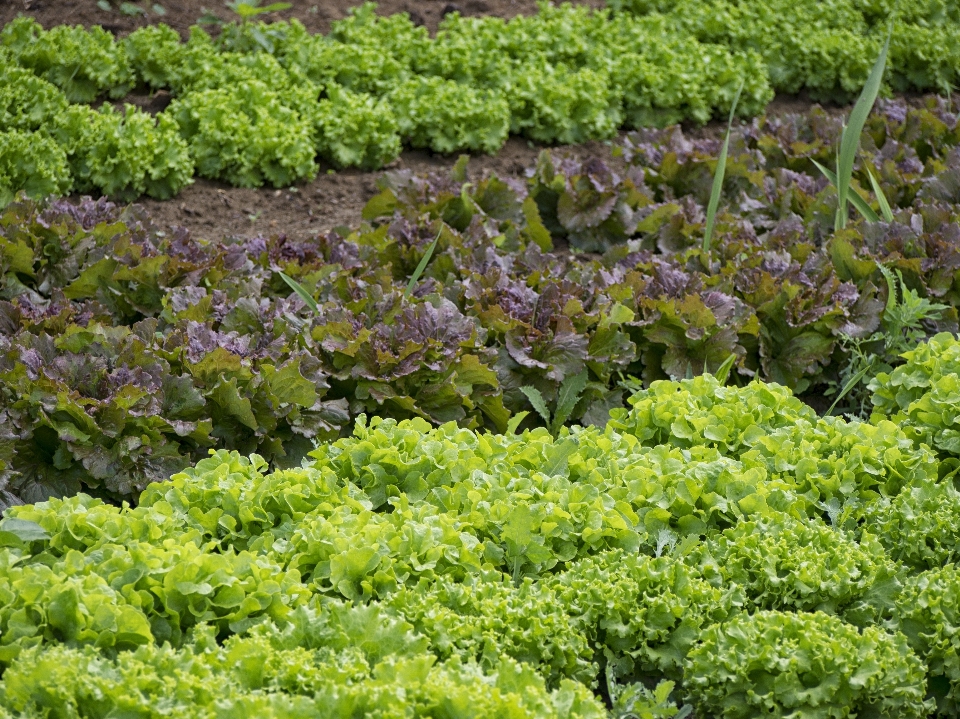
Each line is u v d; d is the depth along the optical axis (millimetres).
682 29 8664
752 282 7531
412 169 8148
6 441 7059
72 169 7891
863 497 6973
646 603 6750
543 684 5805
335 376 7250
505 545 6855
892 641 6430
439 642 6215
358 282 7441
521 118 8305
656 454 6984
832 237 7680
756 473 6922
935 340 7203
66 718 5430
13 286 7434
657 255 7789
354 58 8281
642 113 8422
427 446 6953
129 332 7238
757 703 6230
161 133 7914
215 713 5336
